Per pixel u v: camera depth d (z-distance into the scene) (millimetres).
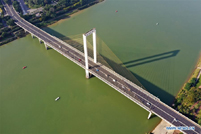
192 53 157625
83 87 126750
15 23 198000
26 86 128250
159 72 135875
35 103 115938
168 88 122250
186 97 107500
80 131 99562
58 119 106000
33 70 142500
